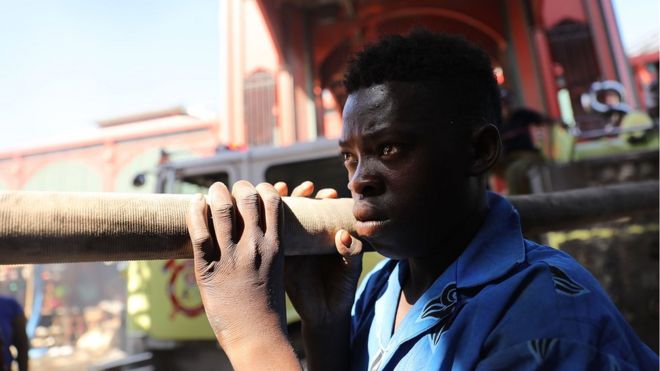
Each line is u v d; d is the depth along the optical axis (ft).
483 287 2.31
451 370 2.10
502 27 29.40
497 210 2.67
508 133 12.41
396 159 2.31
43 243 2.23
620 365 1.86
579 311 1.97
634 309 8.55
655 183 5.96
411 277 2.91
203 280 2.18
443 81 2.32
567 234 8.99
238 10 33.12
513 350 1.93
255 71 31.83
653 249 8.63
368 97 2.37
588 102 16.46
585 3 28.86
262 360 2.00
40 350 29.01
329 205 3.02
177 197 2.61
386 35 2.53
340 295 3.05
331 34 31.71
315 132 30.22
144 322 12.59
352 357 3.10
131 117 52.75
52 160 51.70
